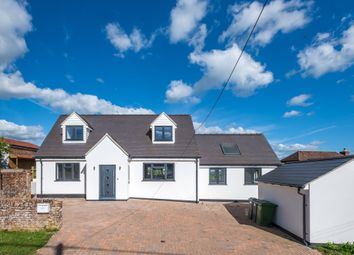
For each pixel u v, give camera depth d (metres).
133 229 12.70
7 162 29.11
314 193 11.36
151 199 22.41
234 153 25.06
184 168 22.73
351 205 11.31
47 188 22.22
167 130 24.09
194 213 17.58
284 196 13.48
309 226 11.26
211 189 23.89
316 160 14.13
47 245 9.96
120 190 21.11
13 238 10.38
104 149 21.19
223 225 14.38
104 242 10.62
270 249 10.55
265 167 24.02
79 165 22.50
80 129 23.72
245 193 23.83
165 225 13.76
